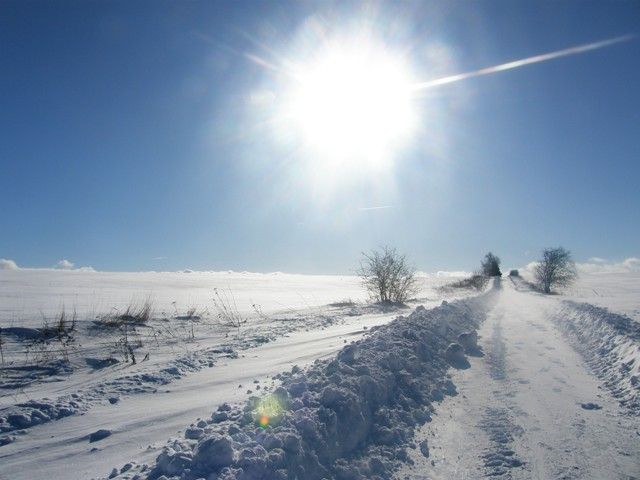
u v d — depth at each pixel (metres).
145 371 8.34
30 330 12.56
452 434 5.77
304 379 6.23
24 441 5.16
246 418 4.96
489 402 7.07
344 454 4.78
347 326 14.91
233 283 61.66
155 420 5.62
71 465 4.44
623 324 12.12
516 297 41.00
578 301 22.58
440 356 9.51
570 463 4.93
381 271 26.16
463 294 40.53
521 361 9.95
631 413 6.46
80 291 32.72
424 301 28.89
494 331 14.76
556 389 7.72
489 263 110.12
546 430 5.86
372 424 5.50
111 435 5.20
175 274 73.69
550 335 13.82
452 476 4.68
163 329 14.72
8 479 4.17
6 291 28.77
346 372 6.32
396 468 4.78
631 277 92.56
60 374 8.84
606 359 9.65
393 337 9.00
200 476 3.71
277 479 3.82
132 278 58.09
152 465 4.16
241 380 7.59
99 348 11.13
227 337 13.34
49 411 6.00
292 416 4.84
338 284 71.75
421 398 6.77
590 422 6.13
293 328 14.81
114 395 6.90
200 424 5.00
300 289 56.22
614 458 5.05
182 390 7.20
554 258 64.25
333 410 5.09
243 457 3.90
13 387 7.91
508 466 4.87
